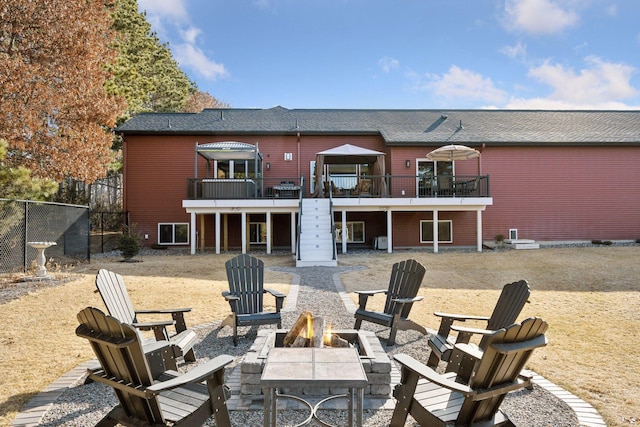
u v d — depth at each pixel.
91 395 3.43
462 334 4.11
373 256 13.83
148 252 15.66
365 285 8.70
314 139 17.62
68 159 13.59
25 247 9.67
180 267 11.25
